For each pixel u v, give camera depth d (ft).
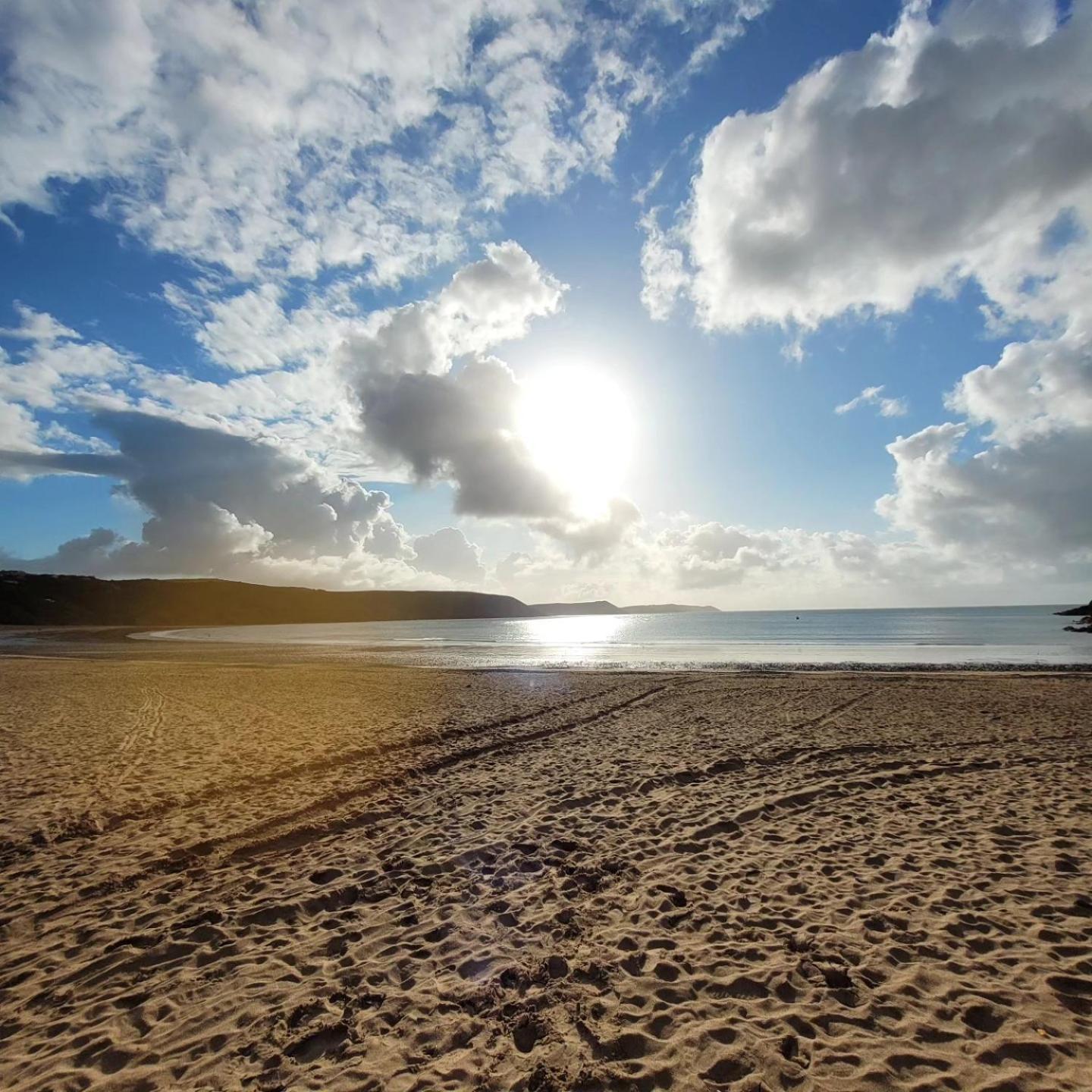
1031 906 16.69
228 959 14.87
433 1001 13.06
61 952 15.26
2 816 24.45
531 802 26.99
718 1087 10.48
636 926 16.16
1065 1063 10.84
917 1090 10.30
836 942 15.11
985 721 44.55
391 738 39.88
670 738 40.45
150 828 23.65
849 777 30.53
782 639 189.37
